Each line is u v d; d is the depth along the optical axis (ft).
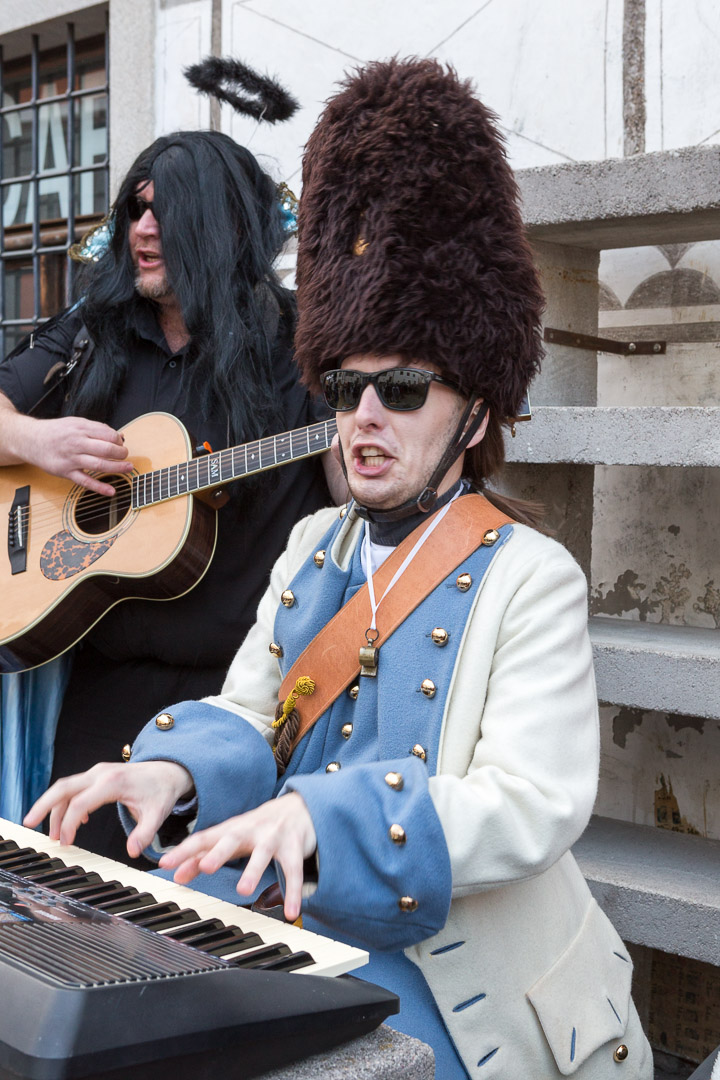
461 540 3.64
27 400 6.82
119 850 6.01
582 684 3.44
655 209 5.76
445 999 3.36
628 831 7.06
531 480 6.91
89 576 6.10
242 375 6.00
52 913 2.65
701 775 7.47
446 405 3.60
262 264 6.30
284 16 9.37
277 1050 2.33
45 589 6.28
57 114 11.80
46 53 11.84
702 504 7.50
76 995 2.11
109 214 6.73
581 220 6.00
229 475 5.82
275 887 3.34
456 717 3.42
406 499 3.65
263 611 4.28
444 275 3.51
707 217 5.91
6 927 2.48
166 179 6.23
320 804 2.87
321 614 3.84
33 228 12.04
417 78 3.63
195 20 9.95
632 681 5.76
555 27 7.86
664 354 7.52
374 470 3.59
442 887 2.88
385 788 2.95
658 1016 7.42
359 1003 2.48
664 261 7.47
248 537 6.12
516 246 3.73
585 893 3.97
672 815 7.59
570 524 7.39
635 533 7.78
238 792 3.43
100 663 6.48
